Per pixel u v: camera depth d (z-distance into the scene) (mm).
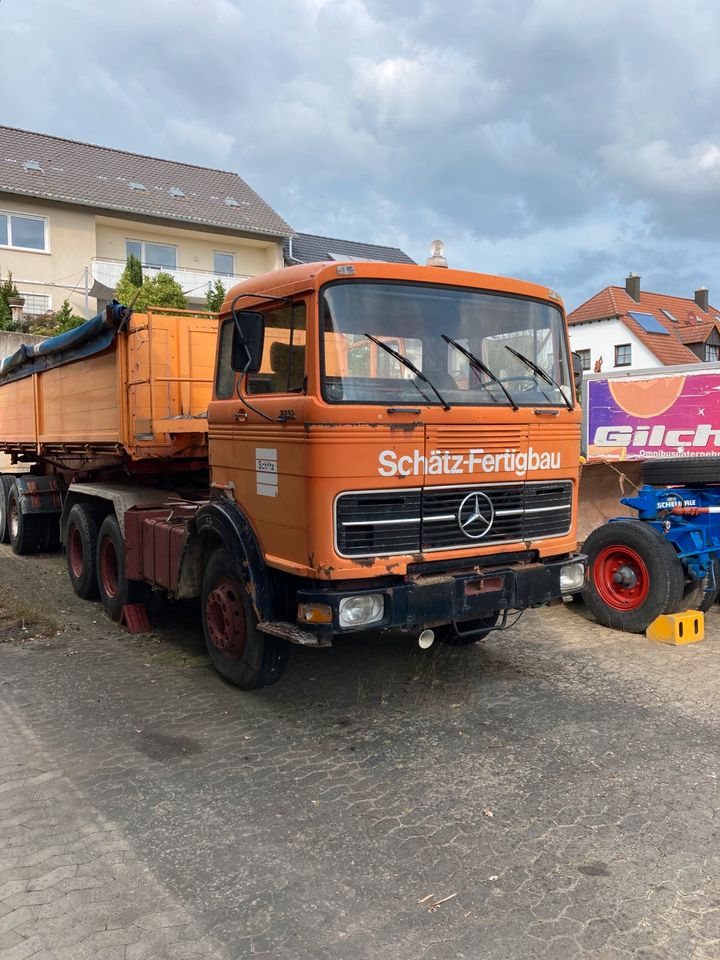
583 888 2938
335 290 4141
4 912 2830
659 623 6273
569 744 4254
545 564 4785
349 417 4023
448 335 4469
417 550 4250
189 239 30312
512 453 4609
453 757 4109
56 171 28766
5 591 7586
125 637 6406
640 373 9391
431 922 2746
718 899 2865
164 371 6512
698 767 3955
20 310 23297
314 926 2730
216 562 5141
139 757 4145
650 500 6523
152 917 2791
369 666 5625
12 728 4527
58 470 9617
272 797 3693
